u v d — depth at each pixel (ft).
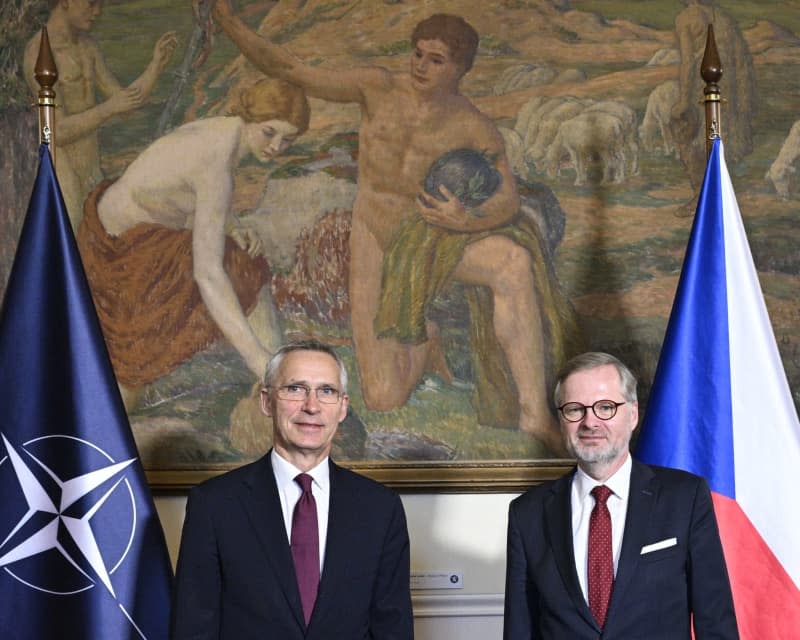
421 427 12.52
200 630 8.88
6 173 12.71
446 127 12.78
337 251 12.65
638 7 12.96
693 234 11.32
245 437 12.48
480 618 12.51
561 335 12.64
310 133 12.74
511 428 12.55
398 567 9.39
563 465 12.46
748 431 10.76
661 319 12.67
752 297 11.09
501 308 12.64
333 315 12.60
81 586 10.23
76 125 12.69
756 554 10.48
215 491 9.25
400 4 12.88
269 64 12.80
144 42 12.82
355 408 12.52
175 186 12.67
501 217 12.72
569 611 8.68
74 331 10.53
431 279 12.64
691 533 8.91
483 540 12.53
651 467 9.37
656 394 11.01
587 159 12.80
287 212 12.67
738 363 10.93
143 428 12.43
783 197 12.84
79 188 12.66
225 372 12.53
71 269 10.64
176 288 12.58
